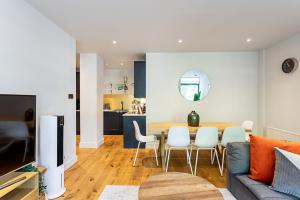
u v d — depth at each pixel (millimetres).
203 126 3686
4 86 2105
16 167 1969
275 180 1854
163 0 2416
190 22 3094
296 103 3717
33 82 2602
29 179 2066
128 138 5199
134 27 3303
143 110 5824
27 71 2479
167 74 5168
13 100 1938
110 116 7211
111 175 3324
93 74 5152
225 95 5133
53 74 3115
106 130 7230
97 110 5215
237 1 2445
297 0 2424
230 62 5109
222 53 5109
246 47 4625
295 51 3727
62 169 2699
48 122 2572
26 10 2451
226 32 3564
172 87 5176
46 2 2453
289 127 3916
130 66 7191
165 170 3574
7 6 2141
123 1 2432
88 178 3191
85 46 4465
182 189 1875
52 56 3082
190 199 1691
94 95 5152
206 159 4363
